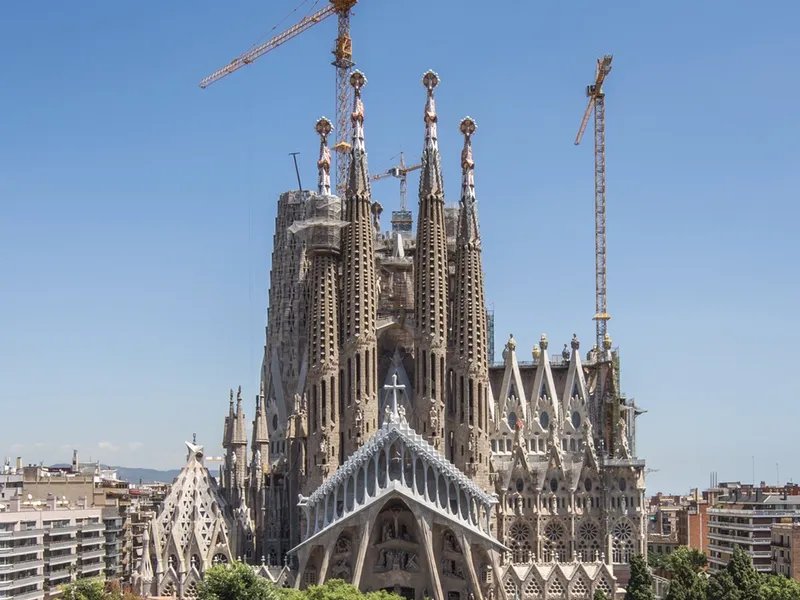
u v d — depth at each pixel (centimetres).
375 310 15800
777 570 16675
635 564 13838
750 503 19075
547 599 14650
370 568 14250
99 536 15925
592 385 18150
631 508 16275
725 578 12938
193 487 15412
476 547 14350
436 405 15425
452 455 15600
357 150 16138
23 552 12912
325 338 15512
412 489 14075
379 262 17488
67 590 11144
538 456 16700
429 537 13875
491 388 17925
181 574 14788
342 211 16350
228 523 15700
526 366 18288
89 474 19825
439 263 15838
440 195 16050
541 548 16200
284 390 19838
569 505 16325
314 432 15325
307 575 14350
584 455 16488
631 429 19388
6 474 17762
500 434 17088
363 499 14062
